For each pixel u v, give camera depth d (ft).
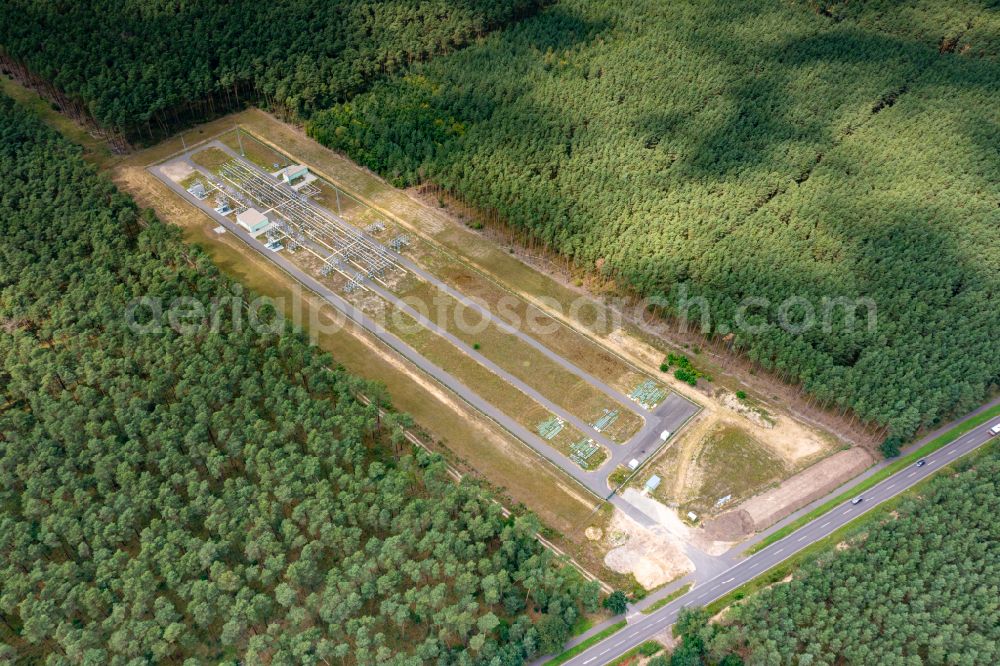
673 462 557.74
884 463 562.25
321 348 625.82
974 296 627.46
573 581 485.15
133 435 513.45
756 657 426.10
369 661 421.59
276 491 480.23
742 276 642.63
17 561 446.19
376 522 479.82
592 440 571.28
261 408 554.46
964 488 508.53
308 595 456.04
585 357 633.20
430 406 590.14
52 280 613.93
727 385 615.57
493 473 547.08
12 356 557.33
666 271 649.61
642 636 460.14
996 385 610.24
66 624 420.36
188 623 445.37
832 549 481.87
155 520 466.29
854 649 428.15
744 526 520.01
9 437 504.43
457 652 430.20
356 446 516.32
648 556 502.38
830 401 581.53
